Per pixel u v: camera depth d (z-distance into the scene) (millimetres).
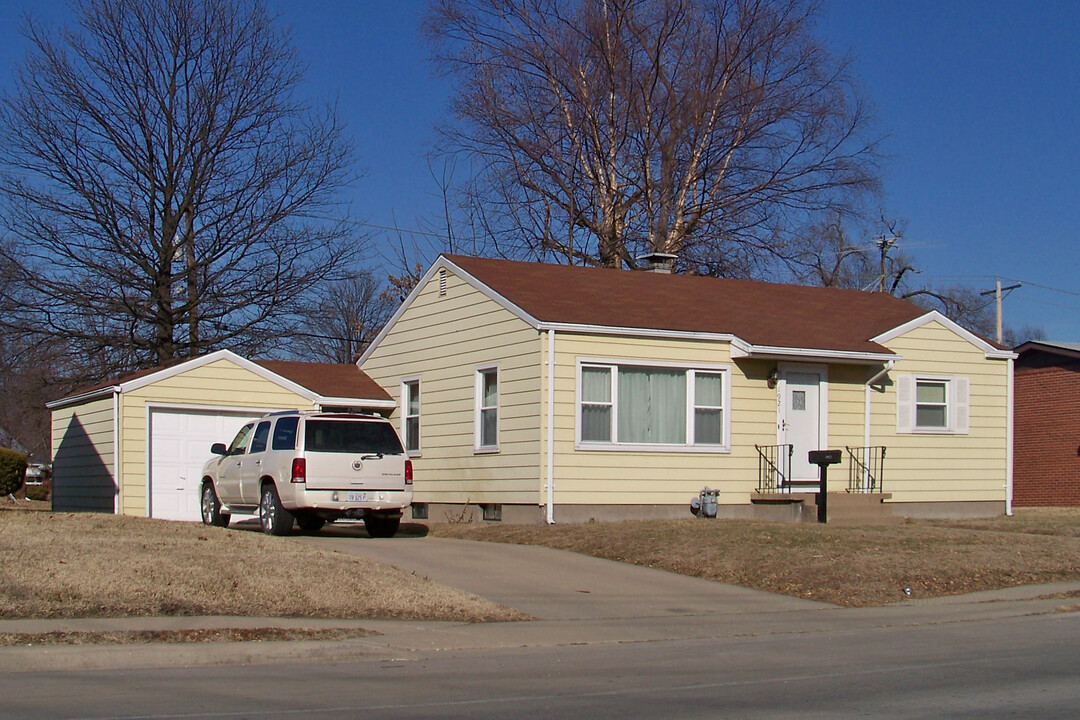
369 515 19953
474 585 15805
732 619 14336
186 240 36906
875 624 14094
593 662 11328
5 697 9094
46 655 10625
